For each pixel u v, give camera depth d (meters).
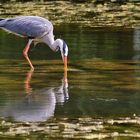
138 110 12.65
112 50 20.28
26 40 22.48
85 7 30.95
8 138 10.36
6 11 28.56
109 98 13.84
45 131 10.80
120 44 21.45
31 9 29.48
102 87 15.06
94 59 18.98
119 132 10.77
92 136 10.48
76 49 20.50
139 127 11.15
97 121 11.59
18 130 10.87
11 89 14.67
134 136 10.52
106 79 16.08
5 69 17.39
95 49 20.47
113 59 18.97
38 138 10.36
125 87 15.08
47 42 18.94
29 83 15.46
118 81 15.80
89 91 14.59
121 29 24.73
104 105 13.11
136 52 20.02
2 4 31.53
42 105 13.02
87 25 25.66
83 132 10.74
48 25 18.95
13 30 19.17
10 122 11.49
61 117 11.97
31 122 11.50
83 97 13.91
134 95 14.16
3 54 19.75
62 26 25.34
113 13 29.16
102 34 23.50
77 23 26.12
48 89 14.75
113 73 16.89
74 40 22.16
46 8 30.09
